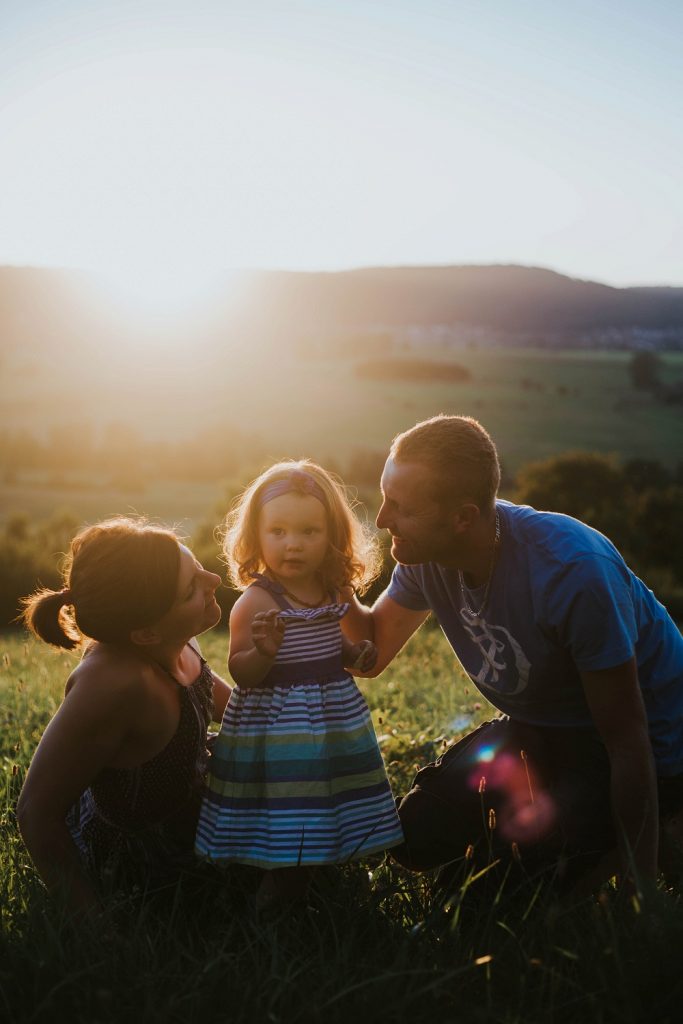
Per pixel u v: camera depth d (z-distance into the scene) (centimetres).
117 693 293
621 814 317
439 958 258
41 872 291
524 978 240
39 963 242
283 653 320
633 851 312
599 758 344
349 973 254
